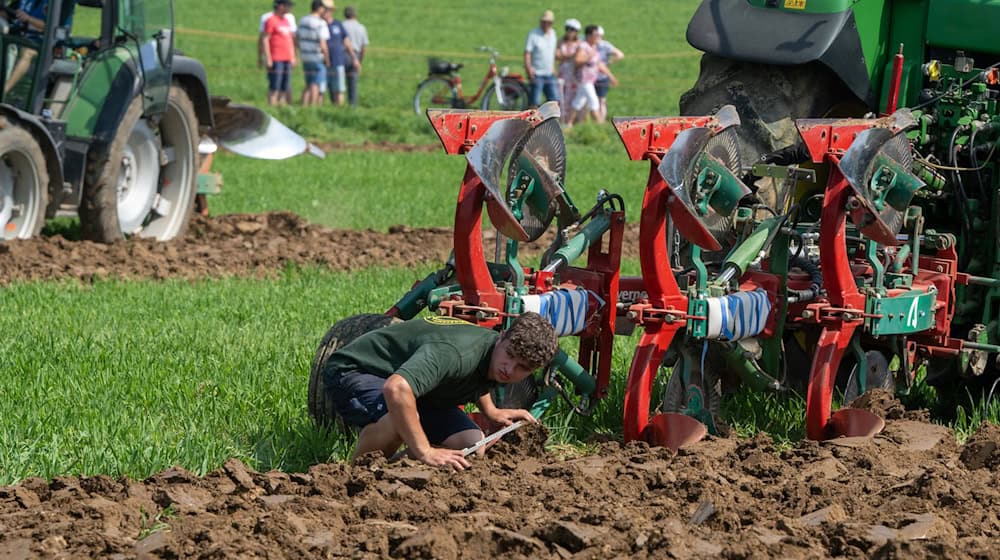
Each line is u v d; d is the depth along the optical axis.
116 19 24.34
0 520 9.89
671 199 12.00
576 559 9.31
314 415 12.83
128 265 23.00
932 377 15.36
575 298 12.60
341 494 10.68
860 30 14.80
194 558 9.21
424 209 32.47
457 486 10.85
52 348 15.87
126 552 9.33
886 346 14.45
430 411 11.65
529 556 9.38
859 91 14.79
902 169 12.93
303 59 57.25
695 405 13.12
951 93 14.49
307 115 51.94
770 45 14.66
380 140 50.28
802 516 10.49
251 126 29.05
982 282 14.35
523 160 12.32
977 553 9.57
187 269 23.11
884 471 11.71
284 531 9.61
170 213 26.56
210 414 13.30
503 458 11.74
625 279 13.72
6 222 23.12
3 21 23.23
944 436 12.76
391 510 10.14
